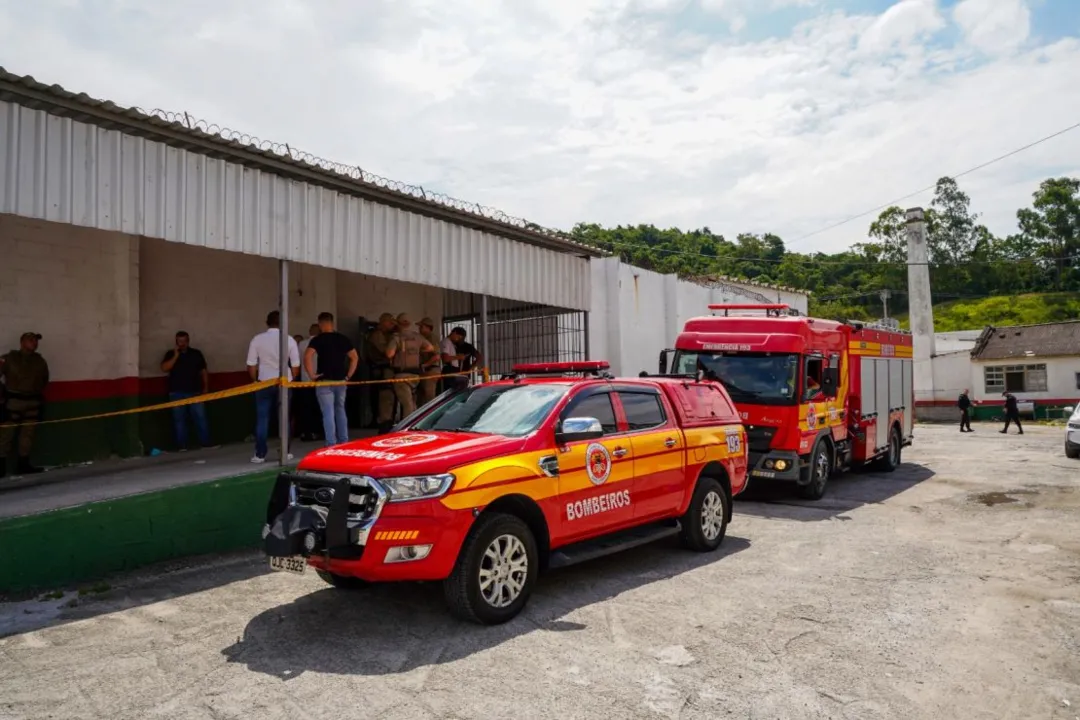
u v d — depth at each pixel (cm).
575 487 612
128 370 994
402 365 1095
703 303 2094
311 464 558
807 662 478
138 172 737
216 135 759
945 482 1341
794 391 1088
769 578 676
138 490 733
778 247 7444
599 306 1698
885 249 8125
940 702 424
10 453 856
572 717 398
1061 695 435
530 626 540
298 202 888
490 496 539
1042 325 4094
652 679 448
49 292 928
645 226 6506
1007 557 763
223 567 716
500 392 676
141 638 521
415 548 504
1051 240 8681
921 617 570
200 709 409
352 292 1384
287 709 407
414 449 551
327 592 626
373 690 431
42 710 411
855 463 1346
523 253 1275
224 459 928
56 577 645
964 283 8688
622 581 663
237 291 1173
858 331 1345
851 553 777
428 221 1079
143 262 1057
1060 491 1214
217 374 1141
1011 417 2808
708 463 777
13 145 648
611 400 688
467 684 439
